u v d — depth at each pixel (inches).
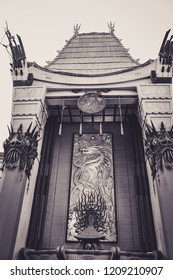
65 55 672.4
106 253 420.2
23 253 437.1
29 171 511.2
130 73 609.6
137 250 486.3
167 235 410.3
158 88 585.3
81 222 519.5
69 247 496.1
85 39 706.8
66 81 609.3
